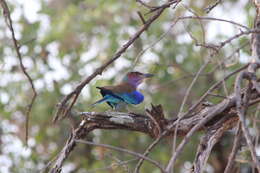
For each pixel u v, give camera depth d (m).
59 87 14.75
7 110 15.12
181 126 7.25
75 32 14.96
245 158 7.89
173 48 14.26
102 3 15.02
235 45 13.32
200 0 14.50
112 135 15.48
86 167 15.95
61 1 15.58
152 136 7.46
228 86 12.39
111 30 14.60
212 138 6.99
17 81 14.72
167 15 14.40
